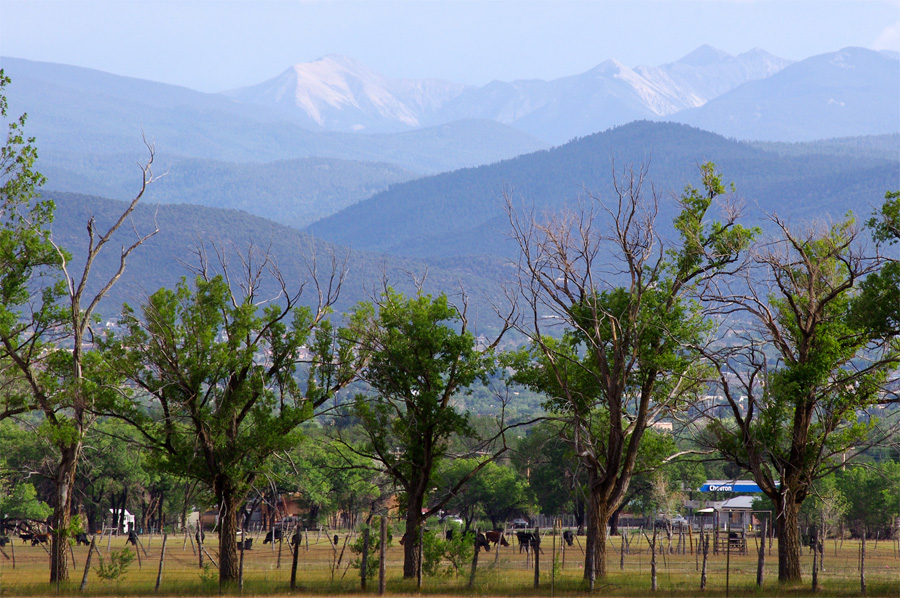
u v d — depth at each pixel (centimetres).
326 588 12650
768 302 13888
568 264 13362
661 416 14138
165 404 13538
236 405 13588
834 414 13250
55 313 13438
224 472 13550
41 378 13262
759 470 13212
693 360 13262
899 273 12356
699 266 13462
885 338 12656
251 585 13050
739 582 14050
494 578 14025
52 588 12675
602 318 13662
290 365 14050
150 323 13150
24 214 13388
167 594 11981
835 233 13425
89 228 13450
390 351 14038
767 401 12925
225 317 13762
